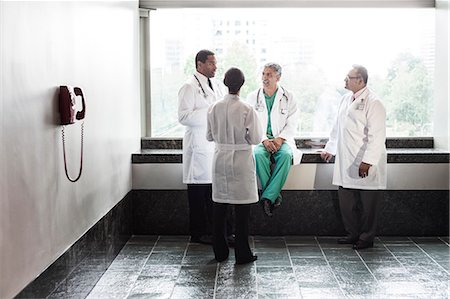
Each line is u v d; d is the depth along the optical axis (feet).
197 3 20.45
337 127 18.62
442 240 18.92
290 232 19.48
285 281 14.84
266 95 18.90
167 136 21.12
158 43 20.93
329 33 20.77
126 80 18.33
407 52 20.74
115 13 16.72
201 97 17.71
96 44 14.55
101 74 15.06
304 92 20.98
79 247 13.01
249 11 20.75
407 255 17.17
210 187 18.31
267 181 18.51
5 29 9.17
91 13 14.07
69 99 11.63
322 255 17.20
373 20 20.71
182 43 20.94
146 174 19.40
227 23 20.85
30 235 10.16
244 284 14.62
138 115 20.34
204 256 17.10
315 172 19.25
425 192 19.26
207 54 17.81
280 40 20.85
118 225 17.22
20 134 9.75
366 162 17.20
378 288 14.29
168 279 14.99
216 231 16.39
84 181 13.47
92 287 14.14
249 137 15.64
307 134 21.04
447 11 19.20
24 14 9.91
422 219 19.33
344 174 17.95
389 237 19.34
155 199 19.53
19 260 9.68
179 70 21.03
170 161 19.38
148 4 20.51
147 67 20.88
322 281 14.83
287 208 19.40
